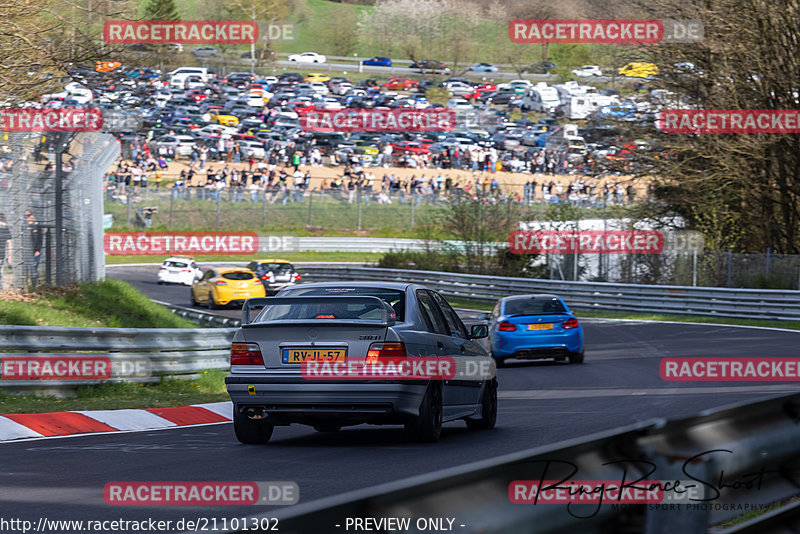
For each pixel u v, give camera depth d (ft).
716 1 416.26
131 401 159.63
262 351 108.58
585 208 537.24
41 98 238.48
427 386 110.01
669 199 448.24
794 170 416.67
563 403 161.17
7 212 232.73
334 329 106.83
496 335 243.40
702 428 53.26
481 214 524.52
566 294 431.02
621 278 442.50
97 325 238.07
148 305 281.33
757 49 404.16
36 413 133.59
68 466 95.25
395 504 32.35
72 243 261.44
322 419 108.68
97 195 277.23
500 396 179.73
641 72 439.22
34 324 215.31
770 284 390.01
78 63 233.35
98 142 272.31
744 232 447.42
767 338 287.69
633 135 440.45
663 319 385.70
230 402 164.04
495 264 504.43
